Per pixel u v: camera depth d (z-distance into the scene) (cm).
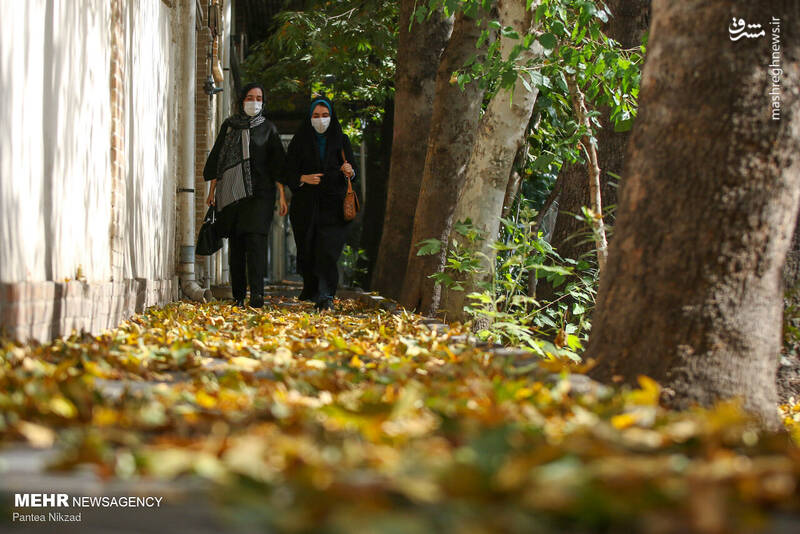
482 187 1188
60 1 795
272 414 412
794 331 1030
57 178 789
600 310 607
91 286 857
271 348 807
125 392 453
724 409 362
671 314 563
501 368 609
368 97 2791
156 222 1403
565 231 1419
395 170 1961
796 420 884
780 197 564
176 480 315
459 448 347
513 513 252
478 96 1608
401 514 251
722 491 280
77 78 857
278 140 1472
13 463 339
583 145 1209
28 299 668
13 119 666
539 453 294
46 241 756
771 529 273
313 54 2573
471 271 1084
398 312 1368
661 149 576
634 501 262
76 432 365
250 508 255
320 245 1526
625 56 1249
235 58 3042
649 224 577
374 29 2512
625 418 412
